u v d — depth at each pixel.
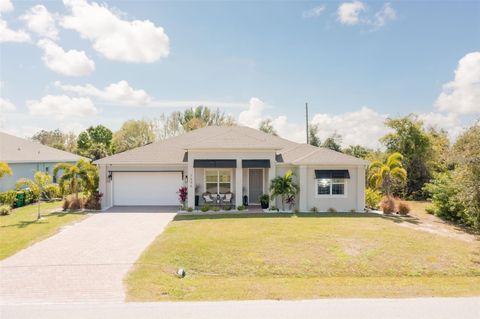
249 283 13.26
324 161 29.19
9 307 10.31
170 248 17.39
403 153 44.56
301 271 15.05
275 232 20.97
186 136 37.28
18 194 32.12
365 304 10.62
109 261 15.38
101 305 10.45
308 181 29.53
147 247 17.75
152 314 9.65
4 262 15.25
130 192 31.98
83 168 29.91
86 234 20.73
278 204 29.77
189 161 29.16
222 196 30.28
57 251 17.02
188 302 10.75
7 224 23.73
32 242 18.78
